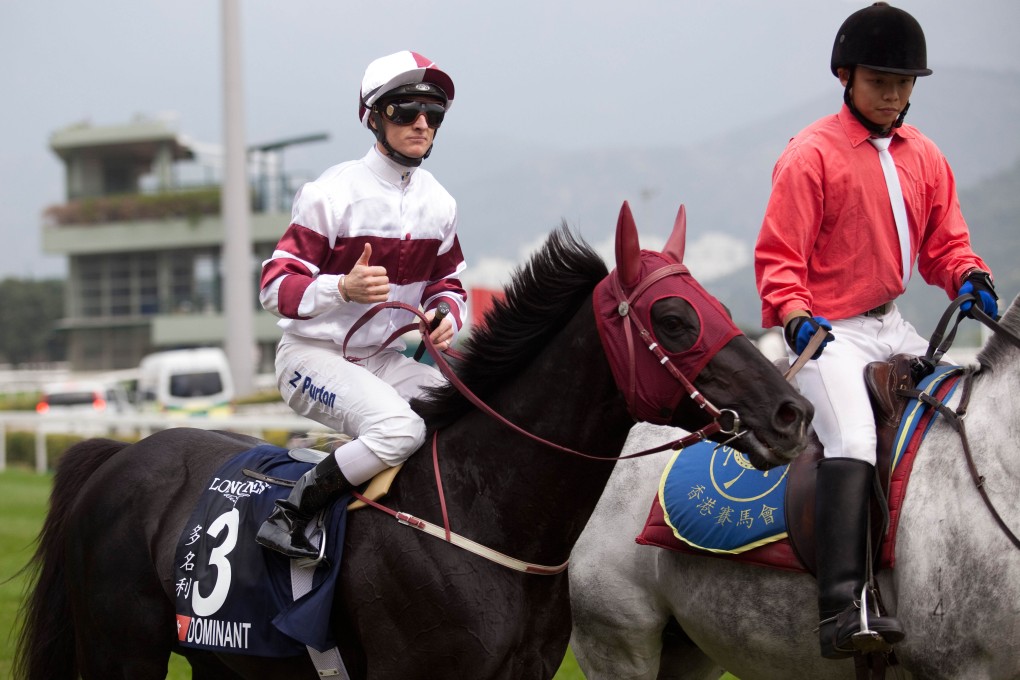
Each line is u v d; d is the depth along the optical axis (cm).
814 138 447
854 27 434
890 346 452
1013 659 388
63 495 509
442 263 474
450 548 402
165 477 476
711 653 478
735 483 452
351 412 424
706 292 375
